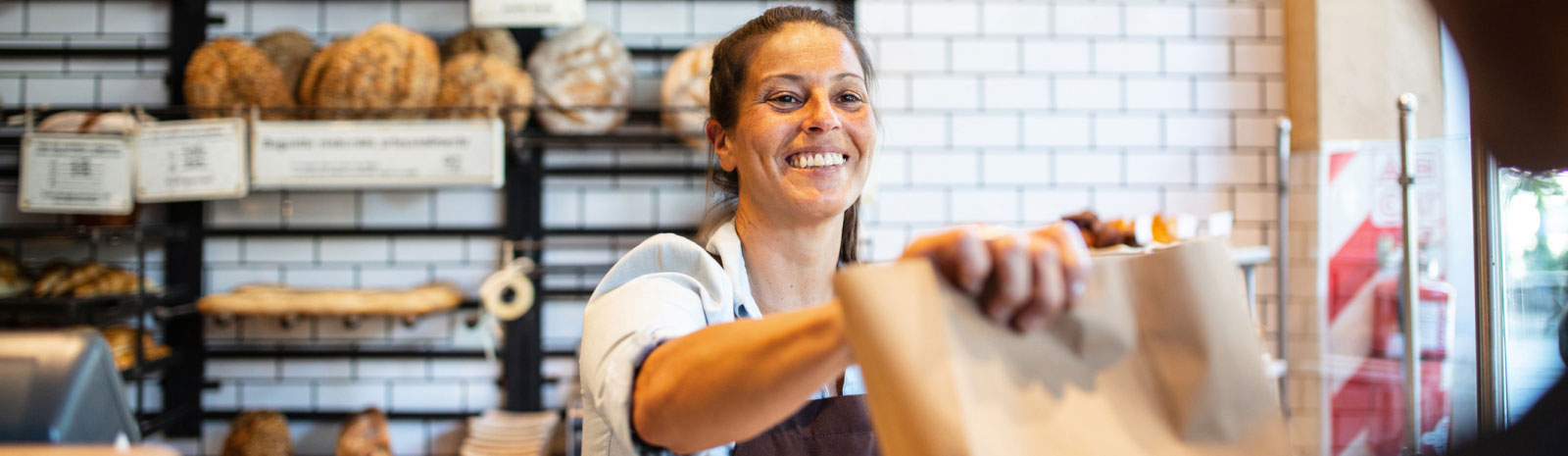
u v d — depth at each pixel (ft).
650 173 8.50
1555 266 2.85
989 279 1.50
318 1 8.50
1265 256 7.05
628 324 2.57
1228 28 8.82
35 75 8.45
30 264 8.42
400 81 7.48
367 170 7.33
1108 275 1.61
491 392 8.57
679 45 8.56
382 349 8.50
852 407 3.19
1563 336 2.52
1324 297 7.50
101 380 2.39
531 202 8.41
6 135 7.97
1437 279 5.58
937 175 8.72
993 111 8.76
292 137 7.34
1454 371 5.39
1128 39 8.81
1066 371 1.55
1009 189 8.75
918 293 1.47
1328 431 7.42
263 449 7.66
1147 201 8.79
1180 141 8.80
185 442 8.42
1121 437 1.53
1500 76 1.26
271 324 8.54
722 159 3.93
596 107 7.66
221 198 8.55
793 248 3.66
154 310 7.85
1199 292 1.62
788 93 3.50
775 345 1.94
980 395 1.47
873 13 8.71
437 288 8.07
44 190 7.45
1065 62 8.80
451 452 8.55
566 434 8.49
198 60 7.68
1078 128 8.79
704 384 2.07
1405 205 5.07
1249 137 8.80
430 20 8.52
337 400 8.55
